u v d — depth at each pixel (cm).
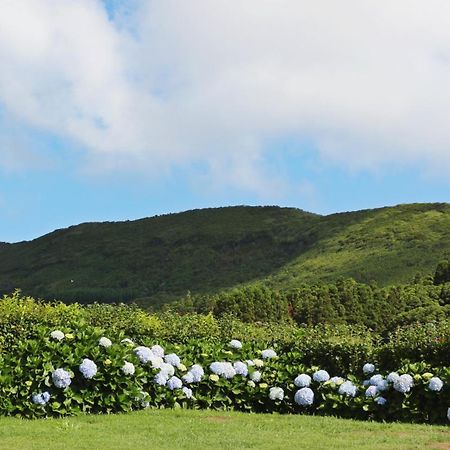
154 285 9469
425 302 3941
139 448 800
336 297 4197
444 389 1046
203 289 8844
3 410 991
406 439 881
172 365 1189
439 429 974
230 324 1841
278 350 1421
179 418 1034
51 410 1010
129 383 1083
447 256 6725
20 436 862
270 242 10019
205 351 1266
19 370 1008
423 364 1118
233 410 1184
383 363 1272
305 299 4181
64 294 9369
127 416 1031
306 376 1182
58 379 1012
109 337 1144
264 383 1204
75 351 1051
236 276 9125
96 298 9138
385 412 1085
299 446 827
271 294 4091
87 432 896
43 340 1055
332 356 1345
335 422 1031
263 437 885
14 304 1535
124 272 10062
